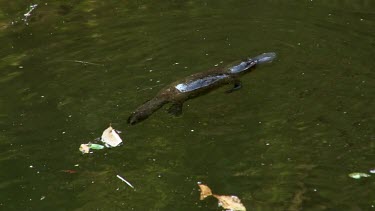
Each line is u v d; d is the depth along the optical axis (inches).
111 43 448.8
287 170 288.7
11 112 354.0
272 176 284.8
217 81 369.4
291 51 418.0
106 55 426.6
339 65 390.0
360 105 339.0
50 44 452.8
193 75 370.6
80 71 402.3
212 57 415.2
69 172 296.8
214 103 352.5
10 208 274.2
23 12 524.1
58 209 271.3
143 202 272.2
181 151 308.2
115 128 330.6
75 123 337.7
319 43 429.7
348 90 355.6
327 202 265.0
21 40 464.1
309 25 465.4
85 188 284.7
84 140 320.8
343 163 291.1
